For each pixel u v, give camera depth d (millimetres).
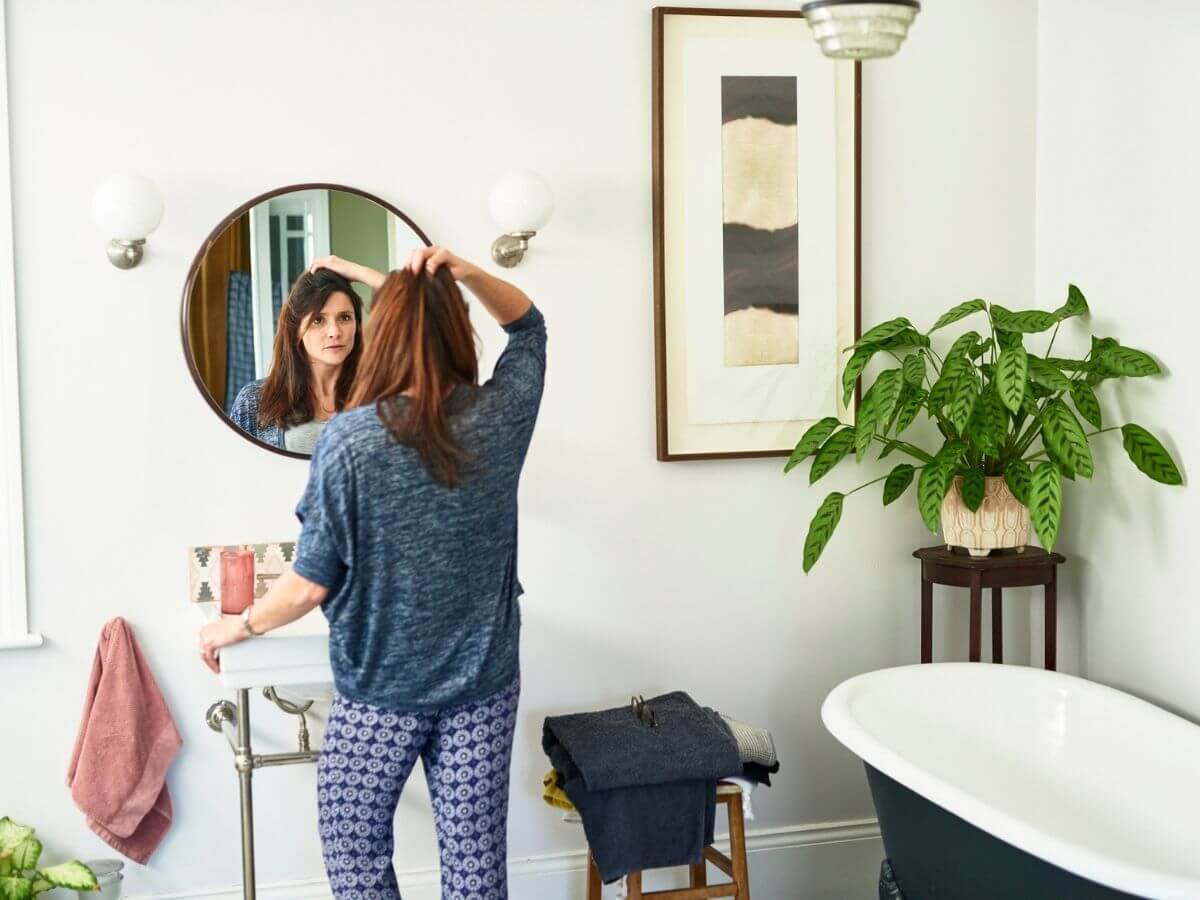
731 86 3088
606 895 3182
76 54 2756
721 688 3229
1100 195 3051
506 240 2949
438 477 2098
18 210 2750
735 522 3203
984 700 2910
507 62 2984
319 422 2902
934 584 3301
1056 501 2758
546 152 3020
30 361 2777
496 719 2285
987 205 3281
